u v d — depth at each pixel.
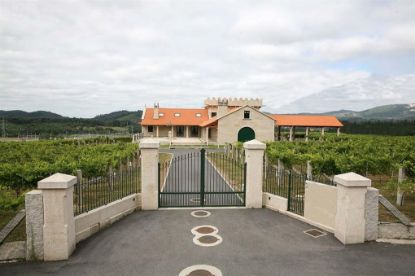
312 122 50.91
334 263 7.09
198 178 18.39
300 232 9.07
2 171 11.73
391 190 14.12
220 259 7.35
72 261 7.27
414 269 6.79
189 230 9.30
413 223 9.36
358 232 8.14
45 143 32.62
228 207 11.72
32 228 7.27
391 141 36.12
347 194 8.06
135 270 6.82
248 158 11.59
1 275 6.63
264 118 46.03
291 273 6.66
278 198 11.20
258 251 7.79
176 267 6.95
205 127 51.09
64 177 7.48
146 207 11.40
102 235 8.91
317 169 14.95
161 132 58.06
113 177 13.10
